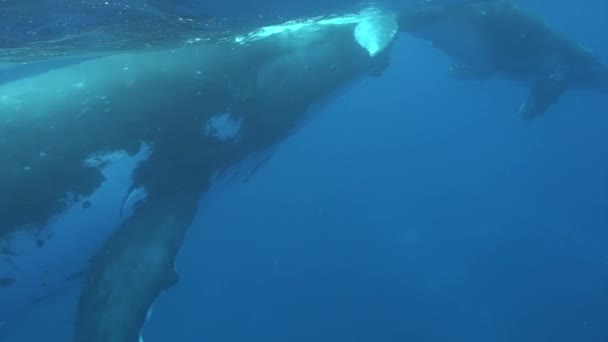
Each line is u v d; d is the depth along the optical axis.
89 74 8.09
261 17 8.62
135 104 8.04
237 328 23.45
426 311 24.17
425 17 15.20
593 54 19.30
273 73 9.35
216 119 8.69
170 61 8.54
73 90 7.86
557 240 29.05
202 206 9.98
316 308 24.17
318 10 9.64
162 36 8.16
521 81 19.77
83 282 8.55
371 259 27.02
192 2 6.88
